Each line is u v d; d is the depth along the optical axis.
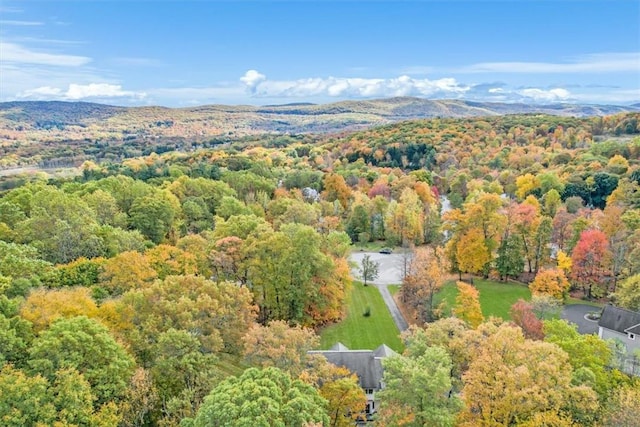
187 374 37.00
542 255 80.56
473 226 78.44
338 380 36.38
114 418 31.06
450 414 31.23
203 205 99.00
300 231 63.84
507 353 34.56
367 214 111.31
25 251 52.78
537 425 29.50
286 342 38.25
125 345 38.53
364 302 75.56
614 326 55.25
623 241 72.56
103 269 53.44
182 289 45.00
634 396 33.28
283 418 28.19
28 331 35.97
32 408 28.97
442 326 42.94
